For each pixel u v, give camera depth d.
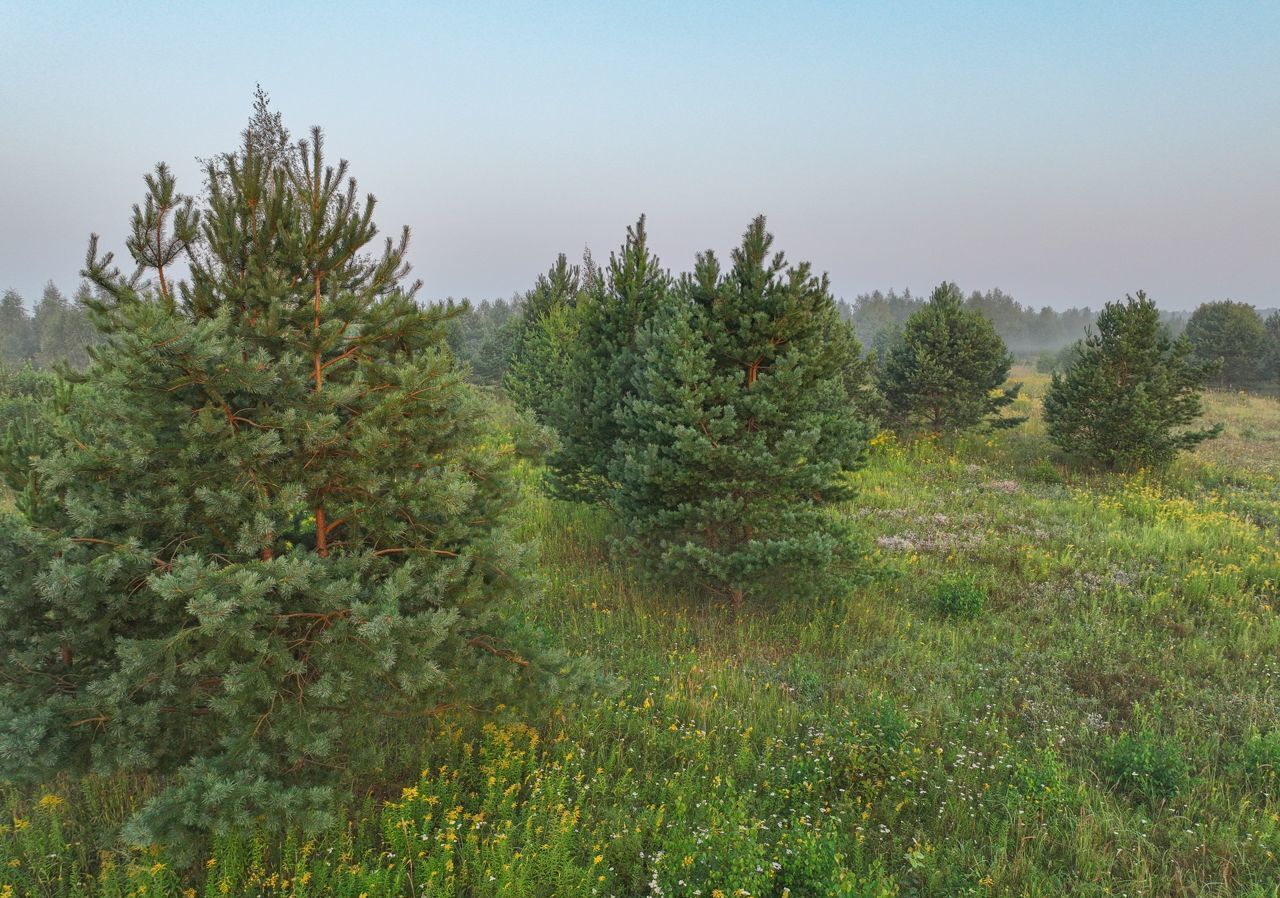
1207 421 33.38
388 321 5.59
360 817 5.77
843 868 5.41
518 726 6.96
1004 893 5.43
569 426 13.18
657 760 7.04
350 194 5.52
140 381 4.48
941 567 12.96
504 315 111.06
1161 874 5.72
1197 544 13.92
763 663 9.22
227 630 4.47
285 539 5.93
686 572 11.03
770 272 10.34
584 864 5.49
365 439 5.08
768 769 6.91
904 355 24.28
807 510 10.33
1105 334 20.88
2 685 5.03
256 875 4.99
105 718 4.93
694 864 5.45
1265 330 52.91
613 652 9.30
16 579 4.97
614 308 13.61
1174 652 9.73
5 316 122.69
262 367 4.88
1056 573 12.64
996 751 7.40
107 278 4.97
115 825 5.40
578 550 13.05
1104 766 7.16
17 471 5.82
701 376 9.91
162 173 5.10
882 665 9.26
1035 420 29.00
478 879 5.16
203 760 4.68
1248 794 6.70
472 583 5.59
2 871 4.92
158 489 5.02
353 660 5.00
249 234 5.32
